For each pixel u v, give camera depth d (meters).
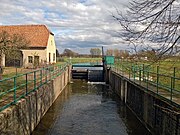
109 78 39.09
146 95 15.55
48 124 16.42
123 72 28.81
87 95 28.88
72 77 45.09
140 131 15.42
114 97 27.77
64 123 16.86
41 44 42.12
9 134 9.97
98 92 31.34
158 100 12.96
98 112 20.34
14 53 23.23
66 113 19.72
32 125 14.40
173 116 10.54
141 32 5.50
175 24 5.01
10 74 26.73
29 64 41.19
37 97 15.73
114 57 42.44
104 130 15.53
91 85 38.12
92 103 24.05
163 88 16.17
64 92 30.98
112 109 21.58
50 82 21.70
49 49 44.50
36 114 15.50
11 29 45.94
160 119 12.49
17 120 11.17
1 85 18.98
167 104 11.38
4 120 9.36
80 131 15.24
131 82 21.19
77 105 22.95
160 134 12.48
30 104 13.77
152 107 14.08
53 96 23.69
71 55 86.50
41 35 43.88
